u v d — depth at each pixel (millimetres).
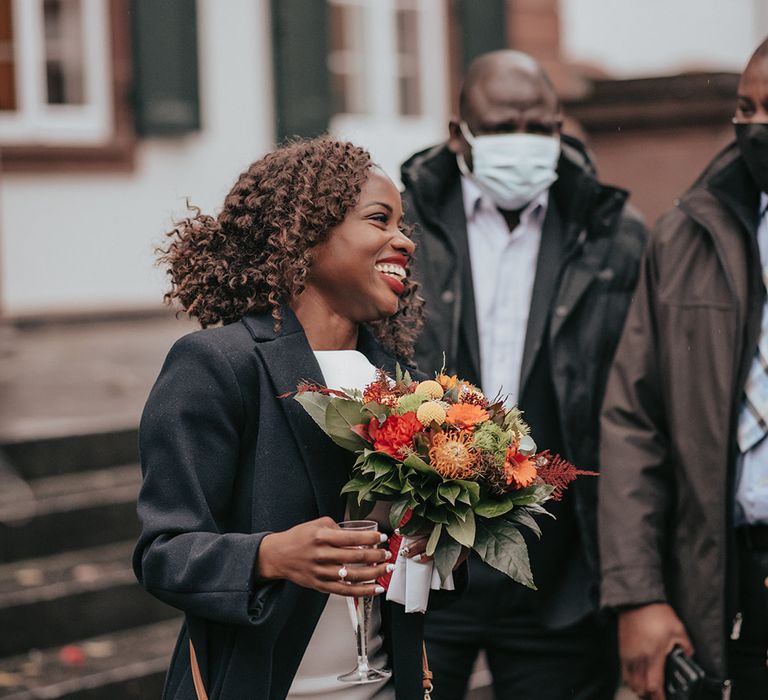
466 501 2227
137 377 6812
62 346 8031
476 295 3768
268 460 2340
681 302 3400
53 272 9039
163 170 9492
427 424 2283
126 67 9242
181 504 2293
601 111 6879
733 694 3400
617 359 3545
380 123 10500
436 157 3840
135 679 4414
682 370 3371
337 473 2379
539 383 3688
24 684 4277
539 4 11203
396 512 2250
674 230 3479
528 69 3811
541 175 3721
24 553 4992
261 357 2379
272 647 2285
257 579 2209
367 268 2436
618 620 3537
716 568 3316
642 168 6820
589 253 3758
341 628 2410
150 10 9219
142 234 9398
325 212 2406
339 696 2412
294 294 2430
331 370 2459
